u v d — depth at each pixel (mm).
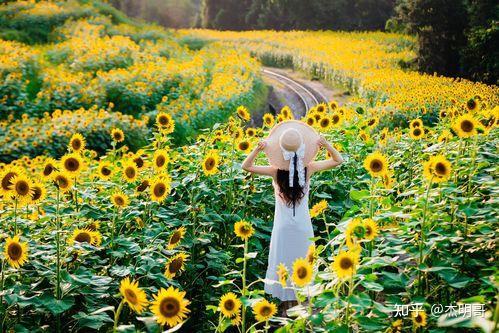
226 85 17906
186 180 4523
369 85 19219
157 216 4160
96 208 4051
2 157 9812
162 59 19234
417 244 2938
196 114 13914
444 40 28281
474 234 3248
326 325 2414
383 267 3301
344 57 30484
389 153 6797
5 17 23484
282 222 4008
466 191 4078
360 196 3535
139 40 25500
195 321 3949
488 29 24812
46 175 3277
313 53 34250
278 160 4039
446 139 4422
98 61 16828
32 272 3256
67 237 3414
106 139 11328
